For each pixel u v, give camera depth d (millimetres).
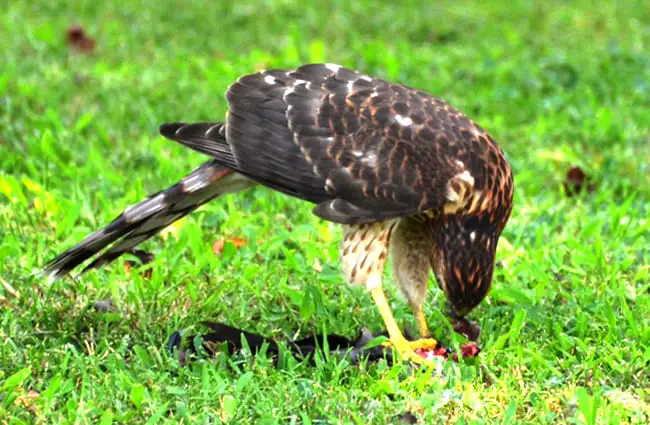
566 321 9039
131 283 9312
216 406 7625
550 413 7555
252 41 16531
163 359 8250
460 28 17391
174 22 16953
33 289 9141
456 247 8469
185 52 15797
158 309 8961
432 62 15805
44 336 8594
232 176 8672
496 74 15273
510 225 10883
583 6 18453
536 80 15047
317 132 8398
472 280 8500
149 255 10023
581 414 7516
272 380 7934
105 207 10797
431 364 8102
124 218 8656
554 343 8648
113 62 15305
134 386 7488
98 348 8375
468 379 8031
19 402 7539
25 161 11930
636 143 13453
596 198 11766
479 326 8992
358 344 8586
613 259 10234
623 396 7879
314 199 8430
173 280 9500
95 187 11469
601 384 8102
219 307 9117
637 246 10414
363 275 8617
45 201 10688
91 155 11805
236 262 9875
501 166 8438
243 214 10930
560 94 14750
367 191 8297
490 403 7754
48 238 10188
